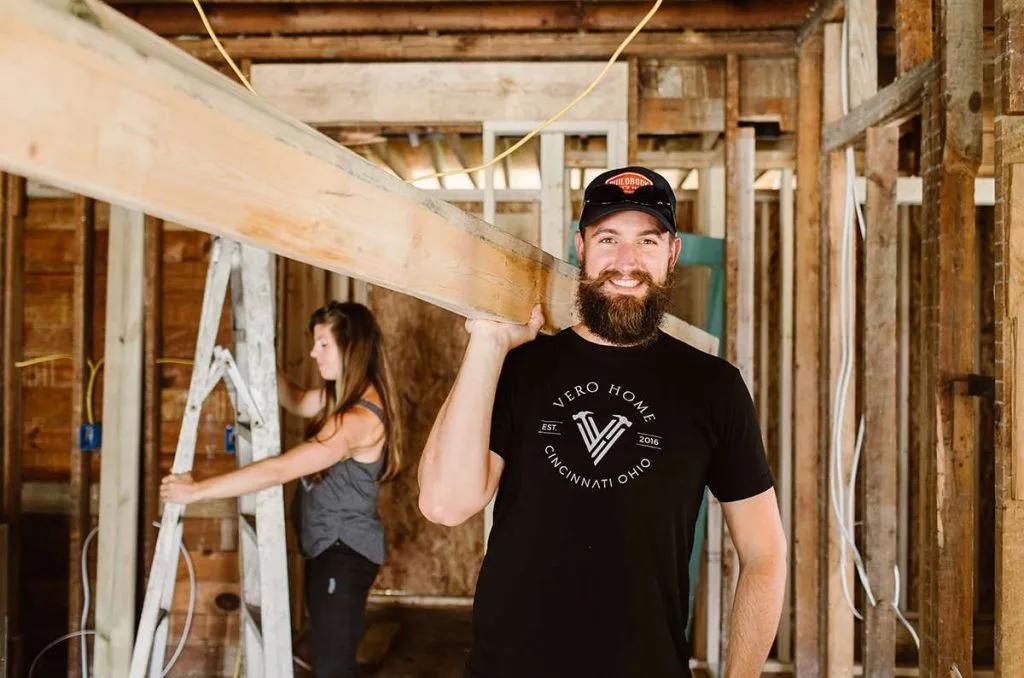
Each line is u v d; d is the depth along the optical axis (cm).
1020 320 149
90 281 301
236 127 57
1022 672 149
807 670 279
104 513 264
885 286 231
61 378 339
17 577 300
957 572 182
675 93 308
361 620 217
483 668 112
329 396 230
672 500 113
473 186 454
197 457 315
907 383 385
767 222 393
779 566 117
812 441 285
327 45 304
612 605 109
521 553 113
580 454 114
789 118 302
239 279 193
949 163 181
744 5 288
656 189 118
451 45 302
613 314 115
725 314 299
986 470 405
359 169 71
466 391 109
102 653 259
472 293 95
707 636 314
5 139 41
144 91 49
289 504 354
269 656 177
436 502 112
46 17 42
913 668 332
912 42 212
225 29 300
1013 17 149
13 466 296
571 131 303
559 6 293
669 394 117
